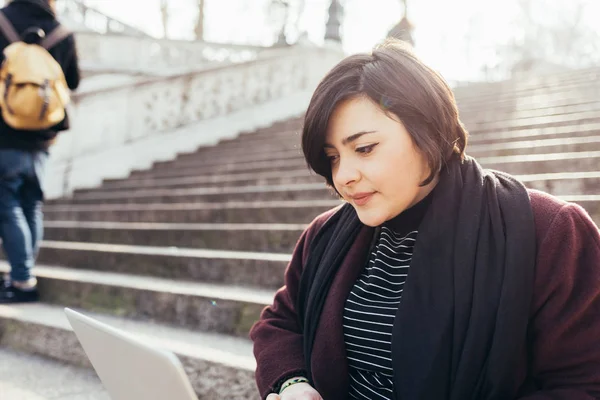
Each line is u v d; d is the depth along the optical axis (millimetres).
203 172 6148
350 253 1256
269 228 3469
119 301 3014
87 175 6809
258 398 1964
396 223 1189
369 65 1062
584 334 973
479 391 972
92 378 2402
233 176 5559
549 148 4133
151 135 7520
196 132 7926
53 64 3174
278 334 1382
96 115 6965
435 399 990
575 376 987
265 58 8875
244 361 2076
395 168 1055
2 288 3373
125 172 7168
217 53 10891
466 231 1039
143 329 2676
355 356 1202
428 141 1038
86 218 5316
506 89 8695
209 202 4859
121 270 3625
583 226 1007
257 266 2996
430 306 1031
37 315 2936
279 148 6539
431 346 1002
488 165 3895
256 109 8680
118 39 10406
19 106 3020
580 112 5715
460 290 1004
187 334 2578
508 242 995
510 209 1033
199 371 2125
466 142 1143
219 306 2594
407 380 1019
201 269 3217
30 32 3158
